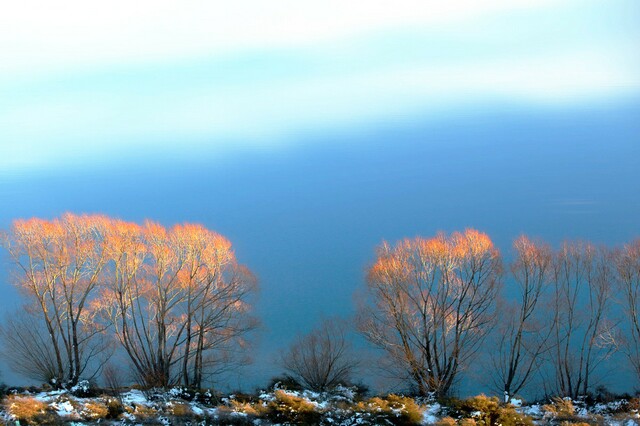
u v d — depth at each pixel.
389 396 36.47
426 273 43.97
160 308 44.91
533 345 44.91
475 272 43.97
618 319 45.19
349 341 45.38
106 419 30.97
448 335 43.50
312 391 42.19
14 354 42.44
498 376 44.19
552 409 36.59
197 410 34.56
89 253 44.44
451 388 43.66
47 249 43.41
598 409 38.03
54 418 29.62
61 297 44.00
